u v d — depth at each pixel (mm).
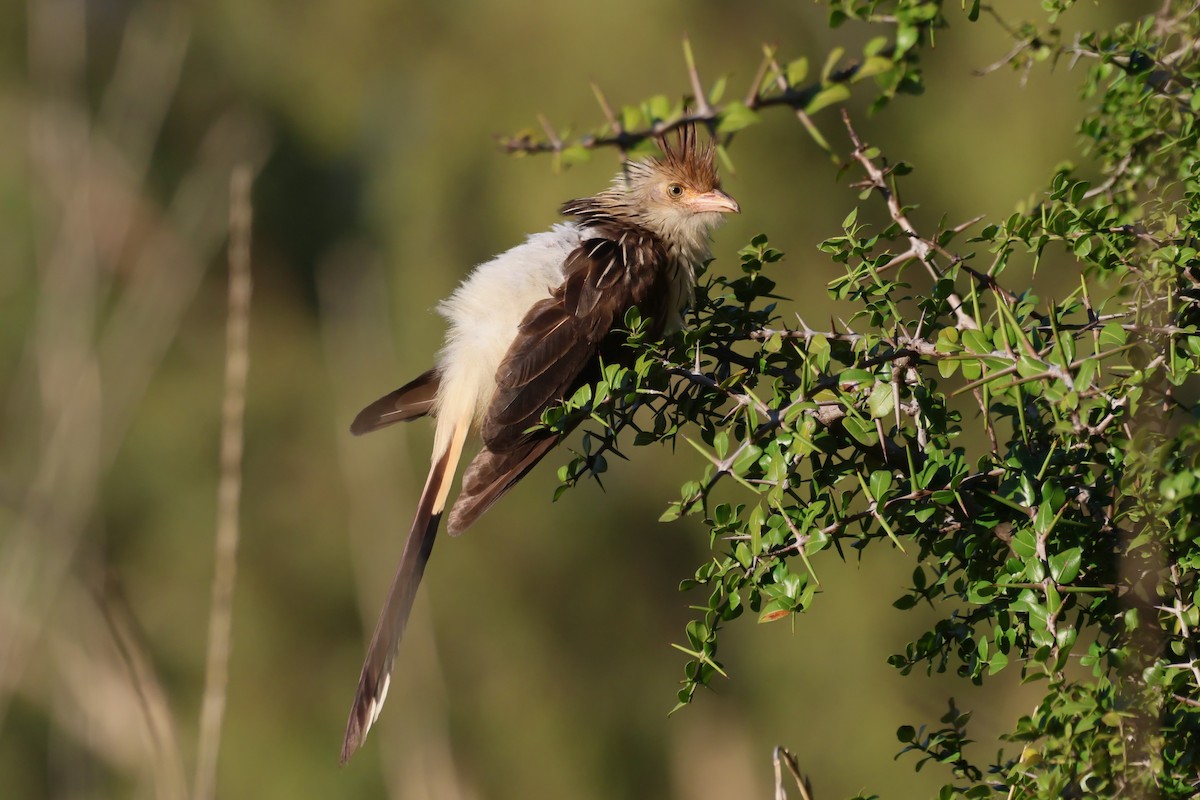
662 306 7965
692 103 3861
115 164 11523
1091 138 5391
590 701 23203
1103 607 4418
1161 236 4871
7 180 21453
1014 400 4738
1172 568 4152
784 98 3705
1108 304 5547
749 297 5977
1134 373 4207
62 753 8734
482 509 7172
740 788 22203
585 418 5414
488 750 22453
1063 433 4504
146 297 9695
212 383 23547
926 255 5066
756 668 21703
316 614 22781
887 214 19609
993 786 4551
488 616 22703
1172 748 4129
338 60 25203
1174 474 3939
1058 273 15859
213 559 22594
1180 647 4199
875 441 4758
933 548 4672
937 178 19375
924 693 16469
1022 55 5414
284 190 24891
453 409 7832
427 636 14719
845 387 4777
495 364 7770
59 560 7578
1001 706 16156
